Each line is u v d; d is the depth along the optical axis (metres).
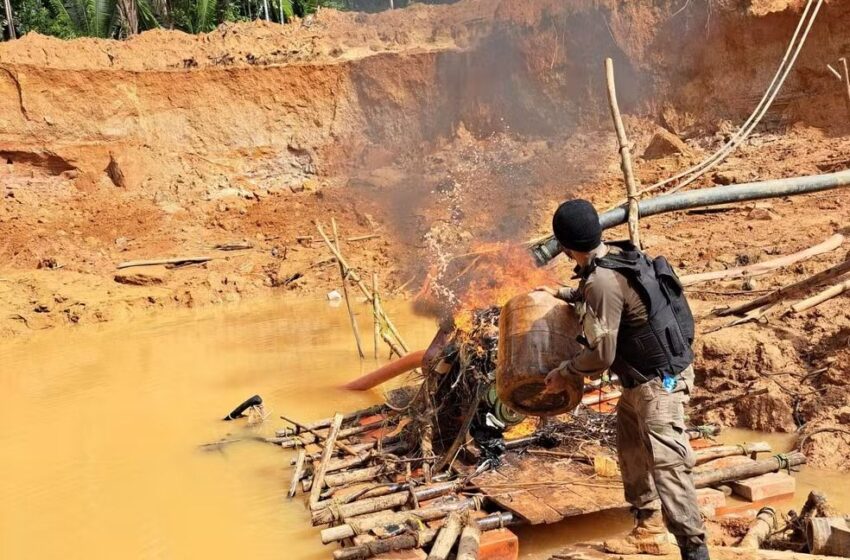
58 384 10.93
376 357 11.09
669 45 22.89
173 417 9.34
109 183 21.61
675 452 4.61
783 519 5.68
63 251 17.52
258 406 9.11
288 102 24.34
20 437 8.98
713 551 4.79
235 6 34.81
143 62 23.55
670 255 13.63
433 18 27.00
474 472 6.45
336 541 5.88
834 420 7.23
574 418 7.24
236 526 6.62
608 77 7.78
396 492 6.38
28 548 6.45
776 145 20.08
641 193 7.81
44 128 21.36
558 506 5.87
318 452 7.43
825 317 8.69
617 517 6.18
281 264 16.98
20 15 31.38
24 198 20.33
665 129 22.23
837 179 7.85
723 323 9.28
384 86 24.78
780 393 7.73
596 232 4.57
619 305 4.52
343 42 26.50
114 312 14.93
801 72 21.02
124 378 11.02
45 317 14.54
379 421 7.82
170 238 18.86
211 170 22.95
